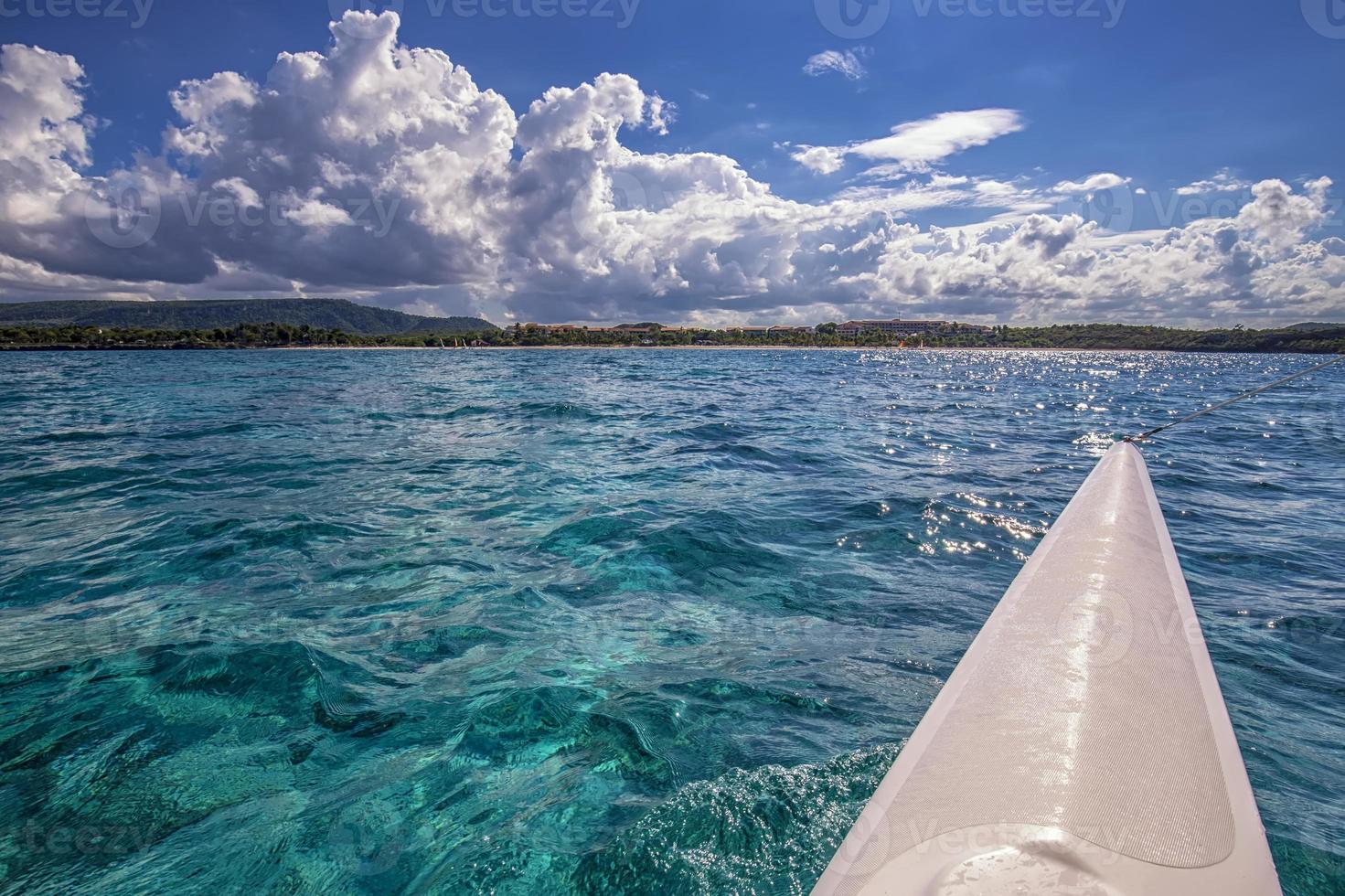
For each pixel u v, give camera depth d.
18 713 2.53
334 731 2.43
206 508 5.63
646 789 2.09
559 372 33.69
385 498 6.01
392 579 4.01
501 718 2.50
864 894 0.80
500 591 3.84
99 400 16.66
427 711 2.55
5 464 7.70
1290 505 6.36
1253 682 2.85
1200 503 6.43
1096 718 1.17
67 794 2.09
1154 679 1.33
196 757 2.27
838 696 2.68
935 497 6.11
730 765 2.20
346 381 24.80
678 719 2.50
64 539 4.78
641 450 8.88
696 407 15.41
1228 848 0.85
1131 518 2.69
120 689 2.70
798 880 1.71
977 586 4.00
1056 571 2.07
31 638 3.17
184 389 20.27
